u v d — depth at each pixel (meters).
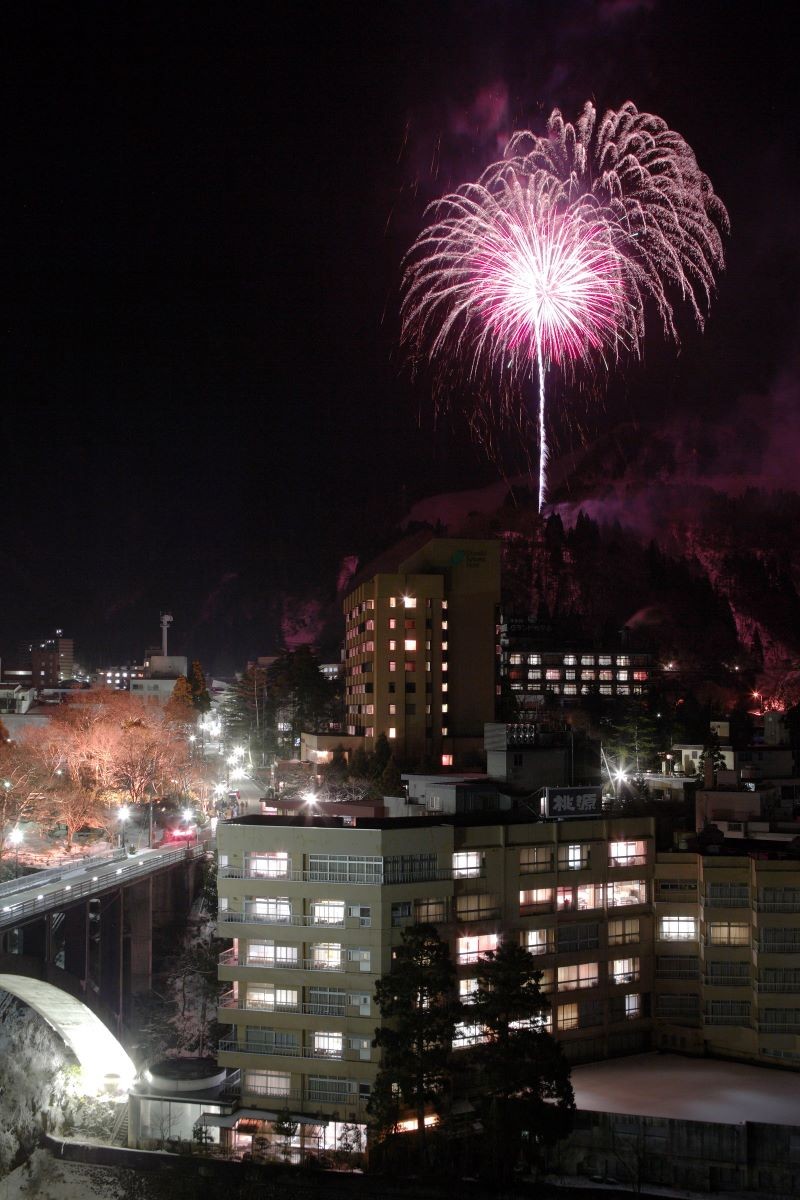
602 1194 59.25
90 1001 87.75
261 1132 65.31
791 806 114.69
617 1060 72.50
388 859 67.44
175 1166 64.62
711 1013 73.50
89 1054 86.88
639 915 75.19
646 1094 65.94
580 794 75.81
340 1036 66.31
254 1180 62.22
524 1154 60.72
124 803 143.00
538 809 77.38
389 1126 60.03
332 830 68.00
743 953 73.69
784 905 72.69
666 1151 61.34
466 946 69.38
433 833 69.06
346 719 183.25
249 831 69.31
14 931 81.12
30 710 190.75
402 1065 60.06
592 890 74.25
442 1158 62.38
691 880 75.69
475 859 70.50
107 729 150.00
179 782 153.75
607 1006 73.31
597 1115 62.50
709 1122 61.16
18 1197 66.38
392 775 131.75
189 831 132.25
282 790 150.12
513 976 60.28
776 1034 71.25
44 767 133.75
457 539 168.88
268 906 68.56
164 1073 71.62
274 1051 66.88
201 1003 98.12
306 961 67.19
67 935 94.50
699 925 75.00
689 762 157.62
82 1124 74.94
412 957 61.25
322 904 67.81
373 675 161.50
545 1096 60.69
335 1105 65.19
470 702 165.88
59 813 129.38
